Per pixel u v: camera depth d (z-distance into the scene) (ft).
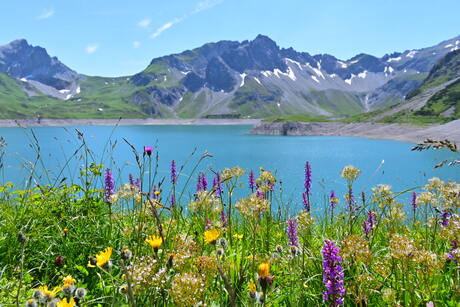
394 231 18.52
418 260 11.11
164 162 319.06
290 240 15.25
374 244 18.13
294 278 13.35
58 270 15.25
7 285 12.82
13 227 16.58
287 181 199.93
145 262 9.54
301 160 392.68
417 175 217.56
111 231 18.20
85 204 19.93
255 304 9.63
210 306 11.35
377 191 19.94
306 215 15.49
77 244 16.61
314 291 13.17
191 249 11.95
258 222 16.58
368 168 306.35
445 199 16.24
